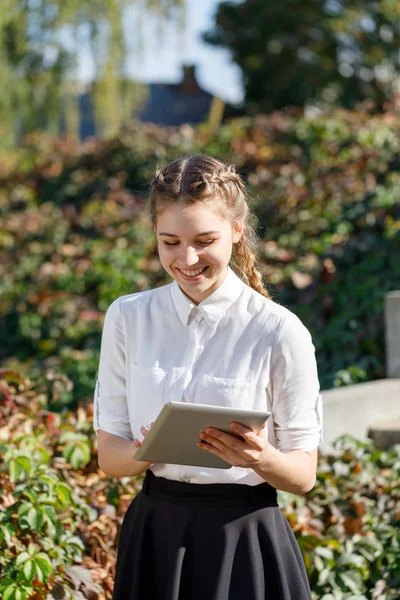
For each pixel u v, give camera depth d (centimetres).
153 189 246
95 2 1328
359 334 650
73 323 829
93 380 743
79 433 408
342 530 402
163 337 251
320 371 639
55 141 1195
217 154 982
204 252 239
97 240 893
